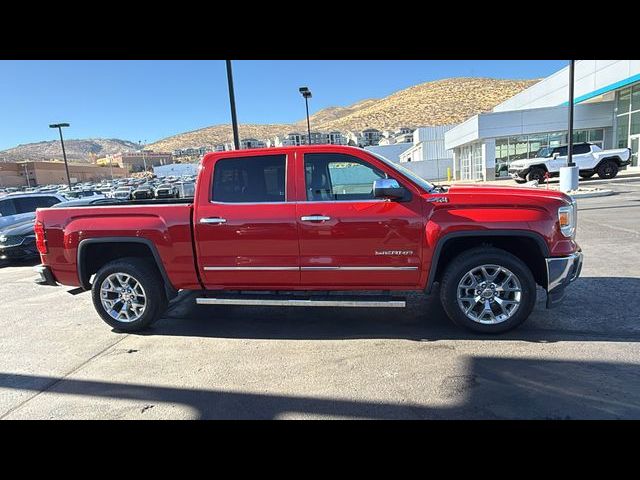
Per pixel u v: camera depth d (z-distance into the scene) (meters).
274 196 4.25
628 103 24.81
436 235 3.97
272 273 4.31
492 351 3.77
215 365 3.79
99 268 4.99
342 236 4.09
